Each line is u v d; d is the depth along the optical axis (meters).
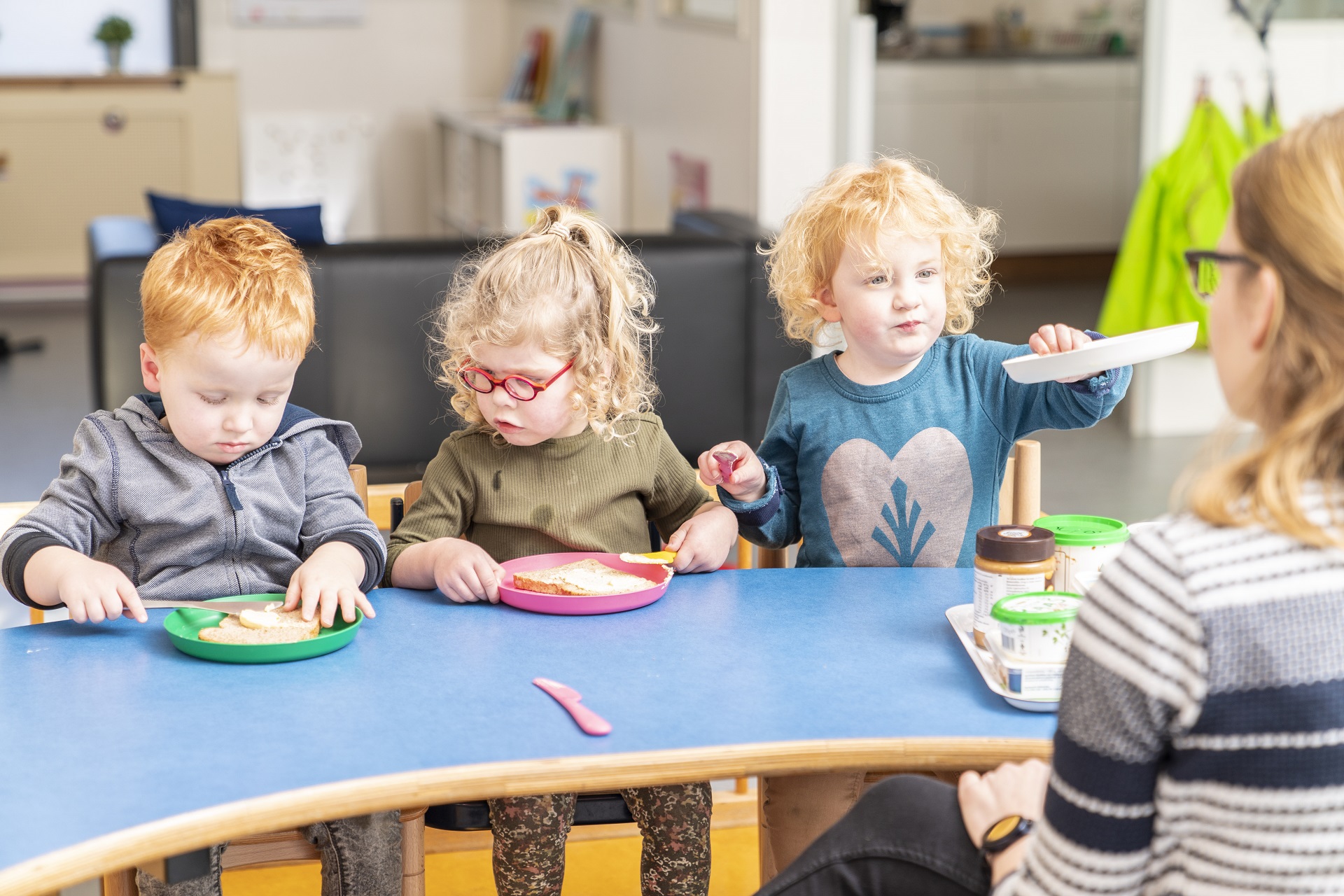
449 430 3.46
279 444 1.47
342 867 1.45
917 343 1.62
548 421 1.53
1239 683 0.79
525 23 7.18
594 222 1.60
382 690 1.16
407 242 3.44
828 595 1.41
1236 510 0.81
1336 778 0.79
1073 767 0.85
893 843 1.07
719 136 4.58
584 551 1.60
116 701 1.13
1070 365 1.34
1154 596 0.81
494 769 1.01
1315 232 0.79
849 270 1.61
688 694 1.15
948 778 1.53
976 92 6.93
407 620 1.34
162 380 1.36
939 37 7.25
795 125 4.27
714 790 2.22
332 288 3.32
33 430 4.54
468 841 2.04
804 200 1.74
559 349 1.50
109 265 3.19
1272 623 0.78
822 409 1.71
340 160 7.27
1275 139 0.85
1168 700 0.80
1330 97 4.43
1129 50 7.18
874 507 1.69
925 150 6.95
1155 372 4.59
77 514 1.38
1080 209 7.18
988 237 1.98
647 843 1.50
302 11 7.07
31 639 1.28
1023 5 7.31
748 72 4.29
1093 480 4.11
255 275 1.34
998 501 1.73
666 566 1.46
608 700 1.14
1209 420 4.64
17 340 5.85
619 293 1.56
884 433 1.69
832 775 1.52
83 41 7.03
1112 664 0.82
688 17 4.93
